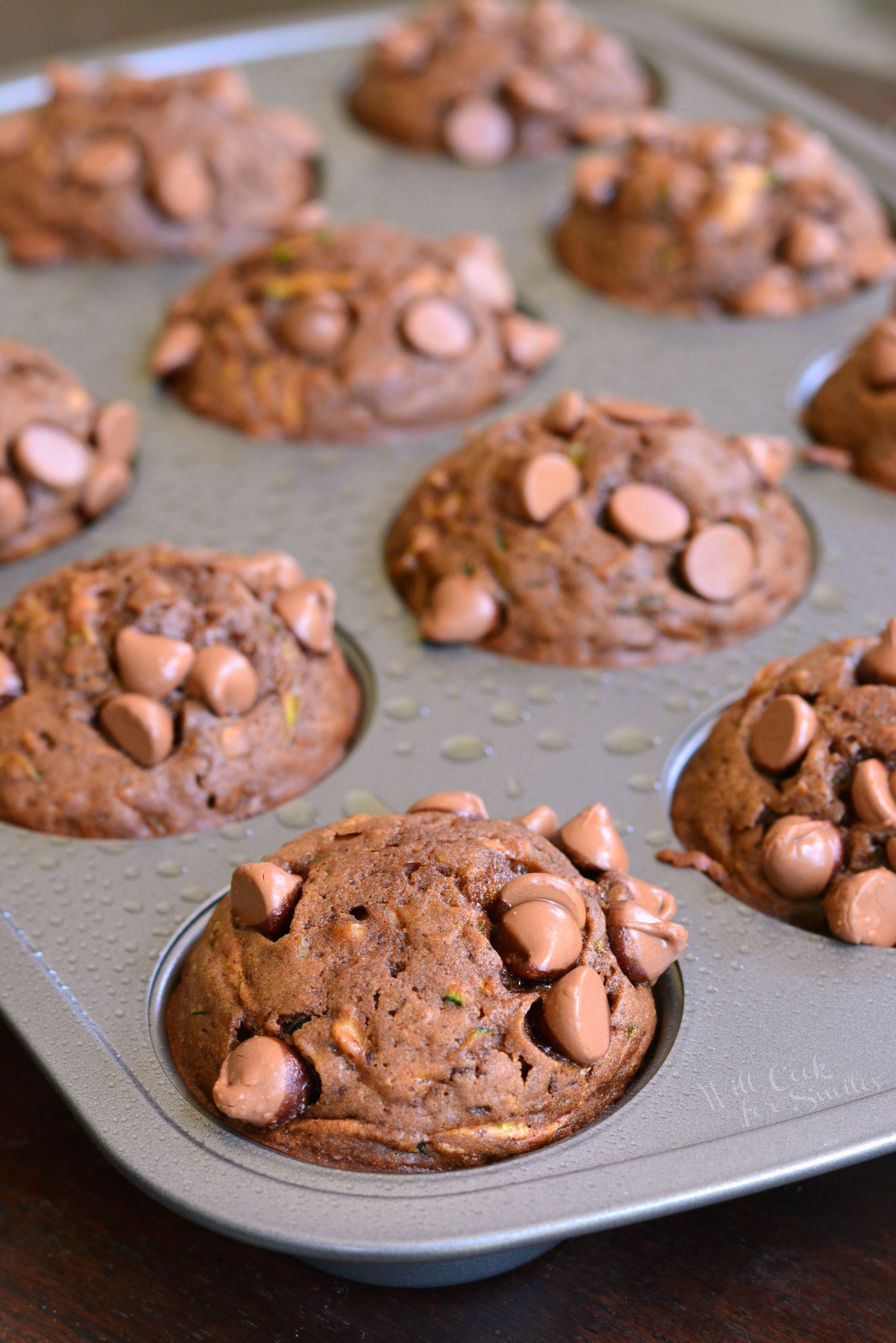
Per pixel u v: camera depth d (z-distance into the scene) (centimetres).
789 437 48
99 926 39
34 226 53
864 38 77
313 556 45
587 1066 36
